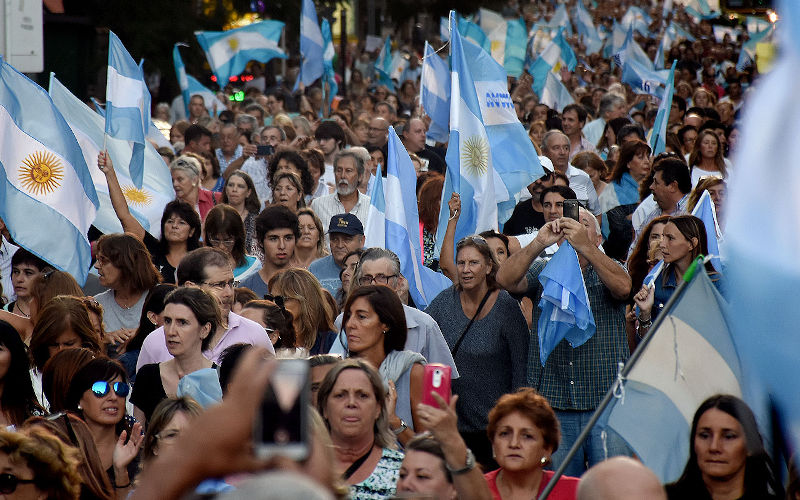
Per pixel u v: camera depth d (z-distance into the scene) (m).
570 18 110.00
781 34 4.15
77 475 11.71
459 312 19.03
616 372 17.89
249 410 3.16
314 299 18.75
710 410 11.15
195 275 18.33
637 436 11.47
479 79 26.70
